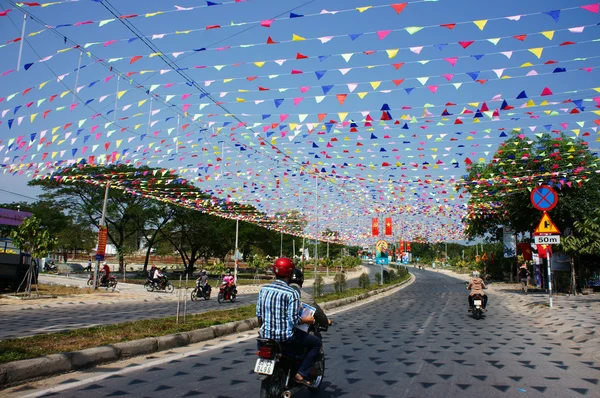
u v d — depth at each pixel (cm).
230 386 618
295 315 502
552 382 655
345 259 7969
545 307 1698
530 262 3209
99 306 1908
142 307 1888
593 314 1415
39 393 565
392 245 8088
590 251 2200
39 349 734
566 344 984
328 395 589
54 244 2048
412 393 598
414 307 1958
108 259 6844
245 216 2717
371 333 1151
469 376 691
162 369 716
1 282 2242
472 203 2439
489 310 1809
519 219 2462
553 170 1833
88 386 606
